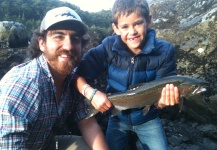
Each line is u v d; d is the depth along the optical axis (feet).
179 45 4.45
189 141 3.74
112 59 2.81
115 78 2.82
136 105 2.60
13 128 1.99
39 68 2.17
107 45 2.84
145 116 2.82
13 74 2.10
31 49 2.42
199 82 2.48
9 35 4.39
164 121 4.11
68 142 2.63
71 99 2.49
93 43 4.35
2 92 2.02
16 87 2.02
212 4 4.80
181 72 4.23
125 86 2.78
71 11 2.25
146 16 2.68
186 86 2.47
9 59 4.06
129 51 2.77
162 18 5.19
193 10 5.00
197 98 3.94
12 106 1.98
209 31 4.36
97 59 2.82
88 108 2.56
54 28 2.13
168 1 5.53
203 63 4.16
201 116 4.01
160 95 2.52
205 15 4.59
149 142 2.85
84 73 2.73
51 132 2.34
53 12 2.19
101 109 2.53
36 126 2.17
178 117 4.19
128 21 2.61
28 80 2.07
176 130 3.93
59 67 2.20
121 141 2.98
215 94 3.89
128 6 2.58
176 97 2.44
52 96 2.19
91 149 2.57
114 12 2.71
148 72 2.74
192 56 4.27
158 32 4.81
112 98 2.57
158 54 2.72
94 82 3.74
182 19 4.98
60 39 2.16
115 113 2.65
